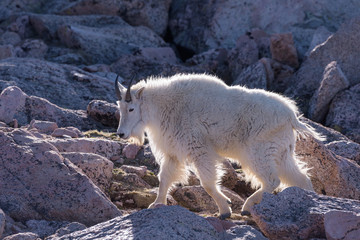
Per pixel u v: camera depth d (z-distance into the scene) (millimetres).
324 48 38750
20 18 50062
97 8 53875
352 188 20562
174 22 55531
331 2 51062
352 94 33719
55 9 55344
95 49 46625
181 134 18016
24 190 16062
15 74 34125
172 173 18594
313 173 21500
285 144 18188
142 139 19188
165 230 12602
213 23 51688
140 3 54469
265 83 38812
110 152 22281
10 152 16984
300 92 38312
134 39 50375
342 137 26016
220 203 17531
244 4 51719
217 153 18500
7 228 14430
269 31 50688
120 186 19562
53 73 35562
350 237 13273
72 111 28328
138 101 18625
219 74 44156
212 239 13062
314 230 14086
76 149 20828
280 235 14188
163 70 42438
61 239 13289
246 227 14125
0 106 25422
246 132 17781
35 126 23359
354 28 37969
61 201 15969
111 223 13672
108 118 27875
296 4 51031
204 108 17953
